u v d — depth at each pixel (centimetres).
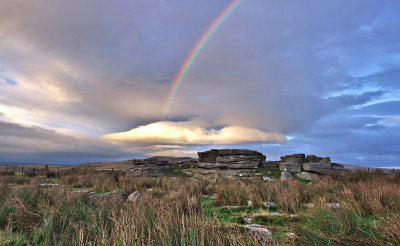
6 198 758
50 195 880
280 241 454
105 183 1633
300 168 2219
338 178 1862
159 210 610
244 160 2469
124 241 385
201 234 402
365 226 442
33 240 472
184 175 2956
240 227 548
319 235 418
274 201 940
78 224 553
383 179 1648
